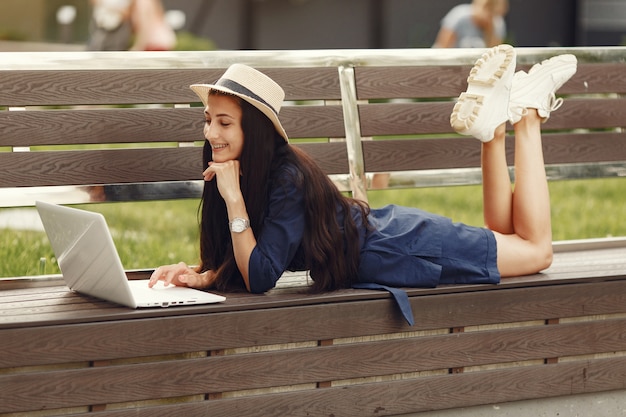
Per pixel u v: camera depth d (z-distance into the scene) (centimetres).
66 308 424
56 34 1953
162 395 413
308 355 436
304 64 561
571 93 612
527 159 504
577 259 548
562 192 938
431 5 2084
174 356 418
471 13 1343
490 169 504
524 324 477
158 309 415
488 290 467
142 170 519
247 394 429
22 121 498
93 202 509
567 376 480
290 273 520
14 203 495
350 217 465
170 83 529
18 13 1934
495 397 469
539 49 609
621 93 624
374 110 571
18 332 392
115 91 519
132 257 671
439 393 459
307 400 437
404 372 453
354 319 444
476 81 493
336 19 2095
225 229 476
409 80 581
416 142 578
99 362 405
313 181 454
